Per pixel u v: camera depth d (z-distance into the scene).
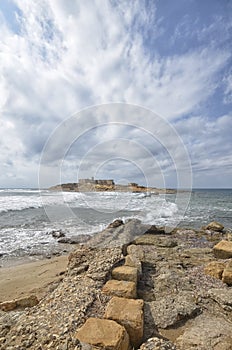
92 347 2.31
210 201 29.75
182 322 3.21
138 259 5.14
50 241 9.03
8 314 3.13
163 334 2.96
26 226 11.53
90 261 4.98
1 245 8.55
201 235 9.70
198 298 3.73
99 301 3.46
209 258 6.13
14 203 19.48
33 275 5.62
